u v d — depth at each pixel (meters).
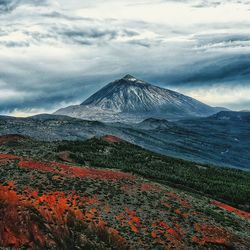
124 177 70.12
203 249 51.81
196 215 61.41
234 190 104.88
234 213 72.38
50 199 51.03
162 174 105.50
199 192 89.62
